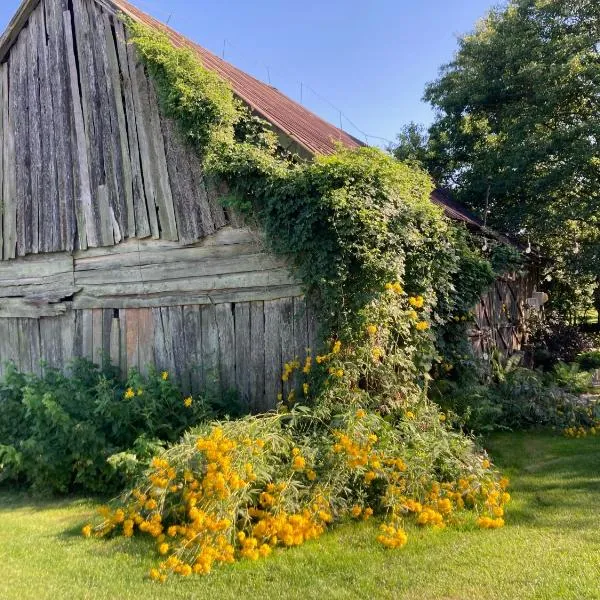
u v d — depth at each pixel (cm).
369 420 541
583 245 1416
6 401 697
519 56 1385
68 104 905
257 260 727
